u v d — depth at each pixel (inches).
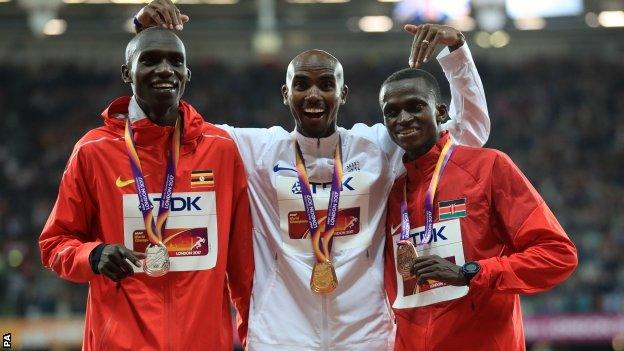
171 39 149.1
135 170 149.8
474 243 152.3
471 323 151.6
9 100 927.7
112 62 985.5
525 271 144.9
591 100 974.4
